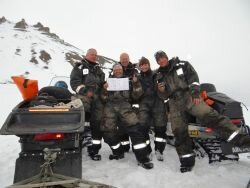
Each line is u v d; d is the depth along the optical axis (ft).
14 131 10.08
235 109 14.52
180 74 15.08
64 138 11.07
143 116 16.78
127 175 13.87
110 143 16.58
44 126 10.69
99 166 15.49
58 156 11.07
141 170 14.55
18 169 10.93
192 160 14.32
